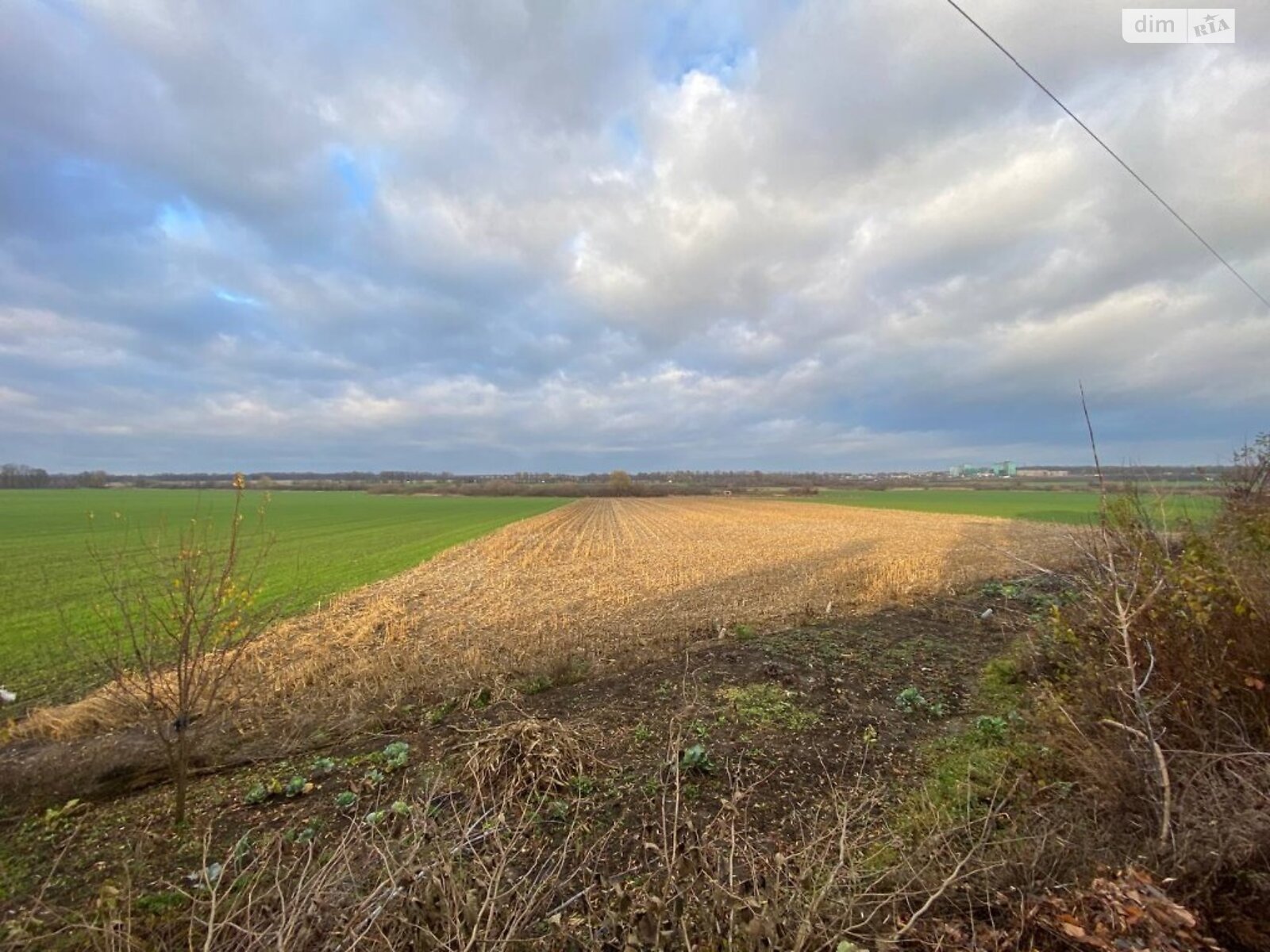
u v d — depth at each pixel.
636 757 6.32
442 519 56.62
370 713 7.84
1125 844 3.53
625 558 26.53
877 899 3.28
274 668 10.05
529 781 5.65
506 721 7.33
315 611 15.70
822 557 24.08
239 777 6.24
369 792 5.76
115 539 29.97
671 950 2.87
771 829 4.91
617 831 4.95
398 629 13.11
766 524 48.12
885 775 5.84
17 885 4.50
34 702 9.09
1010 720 6.73
